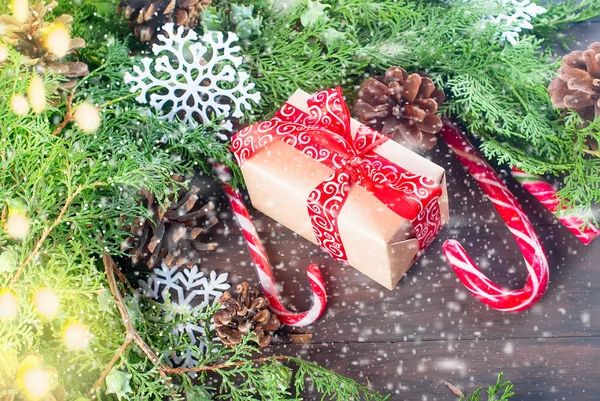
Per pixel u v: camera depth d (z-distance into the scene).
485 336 0.63
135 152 0.56
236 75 0.62
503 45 0.65
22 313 0.54
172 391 0.58
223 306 0.61
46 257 0.58
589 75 0.60
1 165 0.54
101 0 0.62
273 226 0.65
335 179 0.58
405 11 0.64
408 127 0.61
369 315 0.63
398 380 0.62
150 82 0.62
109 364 0.56
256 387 0.58
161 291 0.64
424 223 0.59
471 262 0.61
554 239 0.64
